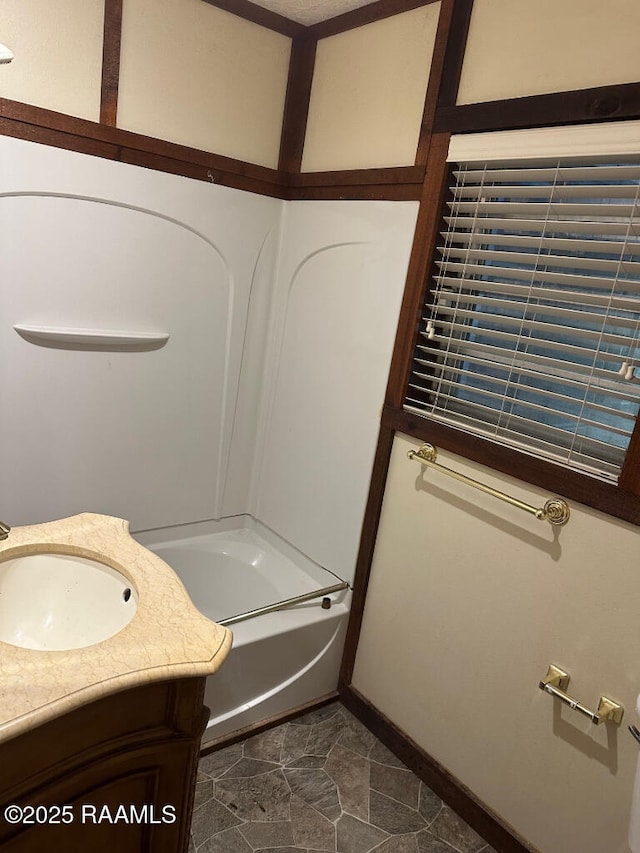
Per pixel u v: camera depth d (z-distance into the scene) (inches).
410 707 77.4
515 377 66.6
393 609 78.7
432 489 72.2
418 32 70.0
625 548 54.6
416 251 71.5
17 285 72.4
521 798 65.1
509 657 65.1
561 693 59.4
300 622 80.1
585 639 58.2
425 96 69.7
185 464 94.3
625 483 53.8
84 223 74.7
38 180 70.1
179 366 88.5
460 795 70.6
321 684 85.8
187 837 51.2
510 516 63.9
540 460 60.4
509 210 62.7
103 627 53.1
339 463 85.1
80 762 41.8
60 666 40.5
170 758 46.8
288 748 78.0
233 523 103.4
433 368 75.2
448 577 71.1
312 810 69.4
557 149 57.0
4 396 75.3
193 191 81.7
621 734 55.8
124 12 71.0
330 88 82.6
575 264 57.9
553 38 56.9
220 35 78.9
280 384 95.3
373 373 79.0
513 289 63.2
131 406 85.7
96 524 59.6
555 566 60.1
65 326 76.9
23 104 67.0
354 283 80.7
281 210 91.4
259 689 79.0
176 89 77.2
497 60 61.9
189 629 46.4
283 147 89.4
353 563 83.7
